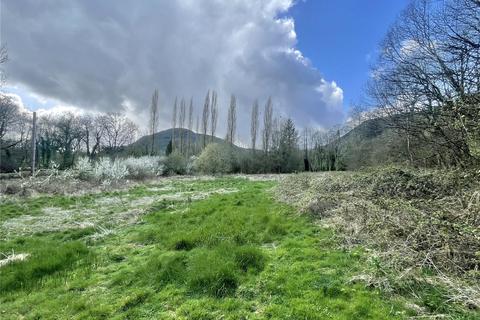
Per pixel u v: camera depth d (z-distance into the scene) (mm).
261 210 9734
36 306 4543
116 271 5691
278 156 46000
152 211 11070
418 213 5977
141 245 7254
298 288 4488
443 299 3912
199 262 5391
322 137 49688
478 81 10500
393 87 15656
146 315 4105
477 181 6738
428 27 13391
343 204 8000
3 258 6805
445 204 6156
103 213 11461
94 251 6871
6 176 22656
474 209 5340
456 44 12070
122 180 22625
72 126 54000
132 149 50562
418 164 12805
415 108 14172
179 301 4395
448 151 10758
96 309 4270
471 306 3711
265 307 4066
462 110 8359
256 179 27500
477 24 11320
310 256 5648
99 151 58719
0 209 12234
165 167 36125
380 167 10578
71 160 46375
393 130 16188
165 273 5164
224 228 7691
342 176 10680
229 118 55438
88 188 18625
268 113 51938
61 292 4953
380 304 3887
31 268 5719
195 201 13102
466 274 4336
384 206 6926
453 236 4875
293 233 7312
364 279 4504
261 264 5395
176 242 6746
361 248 5746
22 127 45812
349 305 3926
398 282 4285
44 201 14164
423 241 5113
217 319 3900
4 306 4598
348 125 37719
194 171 37281
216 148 37906
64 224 9812
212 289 4578
